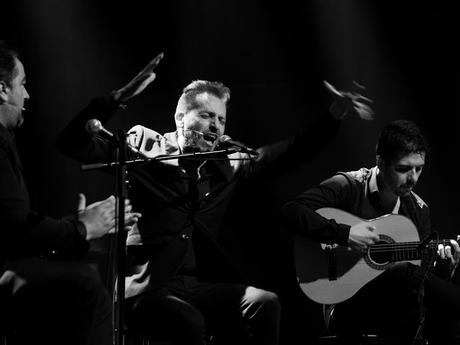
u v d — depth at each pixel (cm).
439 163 546
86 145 305
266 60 563
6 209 259
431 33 548
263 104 562
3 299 265
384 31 556
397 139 379
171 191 337
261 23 560
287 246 550
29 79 533
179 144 350
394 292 377
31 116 534
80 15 538
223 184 347
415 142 379
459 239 383
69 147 302
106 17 543
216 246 334
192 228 335
